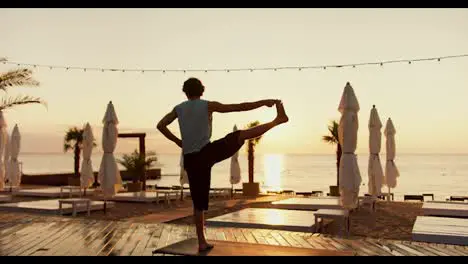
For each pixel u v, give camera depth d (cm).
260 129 364
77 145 3008
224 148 369
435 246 516
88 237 552
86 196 1741
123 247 484
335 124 2039
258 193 2016
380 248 502
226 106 369
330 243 541
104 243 509
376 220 1103
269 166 13250
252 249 418
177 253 403
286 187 3928
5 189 2023
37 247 485
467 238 675
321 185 4269
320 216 846
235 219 906
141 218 1111
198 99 382
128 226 654
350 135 961
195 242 454
